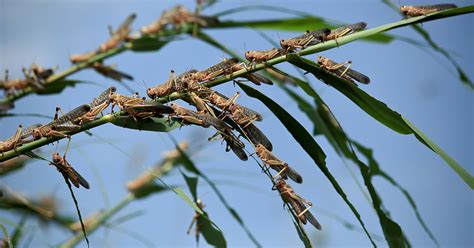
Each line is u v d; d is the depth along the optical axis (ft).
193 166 8.73
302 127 7.90
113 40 9.51
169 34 9.64
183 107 7.78
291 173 7.77
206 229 8.48
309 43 7.84
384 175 8.68
